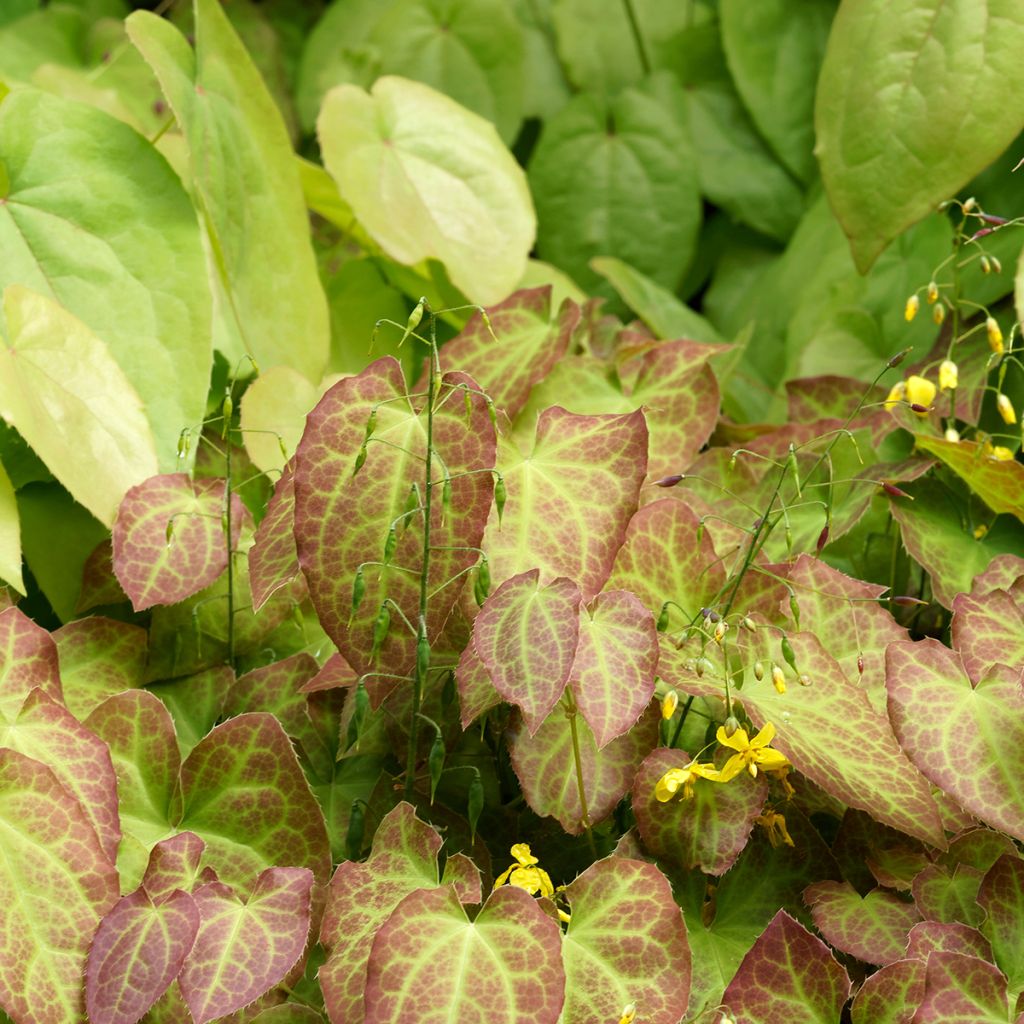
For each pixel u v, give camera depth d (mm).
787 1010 665
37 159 788
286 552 701
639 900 669
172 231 799
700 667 688
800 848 712
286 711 748
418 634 675
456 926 652
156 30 801
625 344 901
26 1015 656
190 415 784
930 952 661
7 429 786
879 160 839
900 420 798
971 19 820
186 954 656
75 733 693
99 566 777
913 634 815
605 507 706
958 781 675
